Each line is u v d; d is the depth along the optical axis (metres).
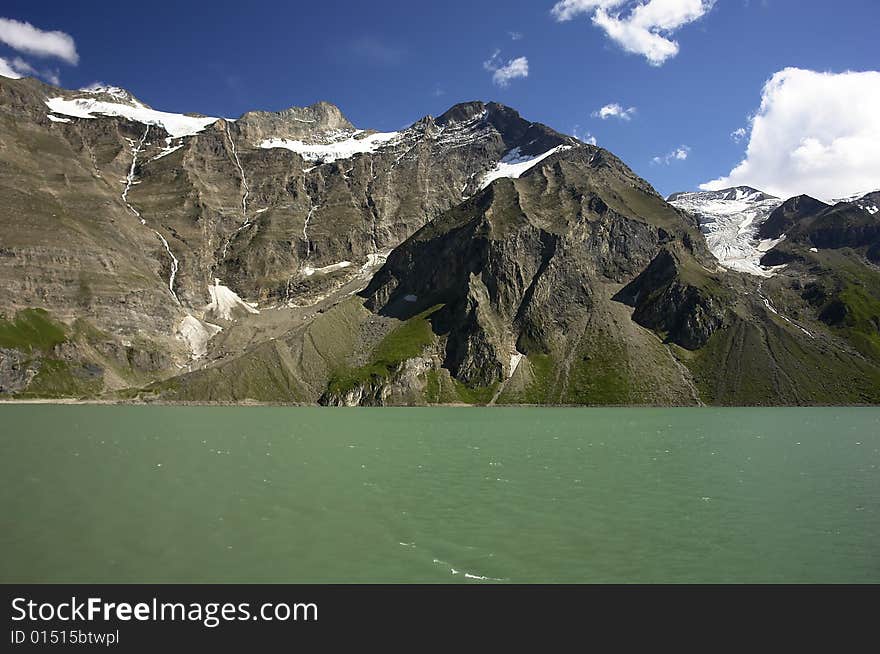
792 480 60.09
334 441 92.25
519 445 88.88
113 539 37.12
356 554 35.22
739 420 144.50
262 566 33.19
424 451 80.62
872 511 46.53
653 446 88.31
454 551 35.91
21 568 32.44
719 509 46.81
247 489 52.34
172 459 69.50
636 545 37.50
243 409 190.38
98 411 168.25
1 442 83.81
